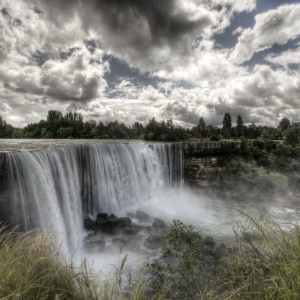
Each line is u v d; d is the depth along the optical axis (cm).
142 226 1662
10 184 1090
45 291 305
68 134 6331
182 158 3088
